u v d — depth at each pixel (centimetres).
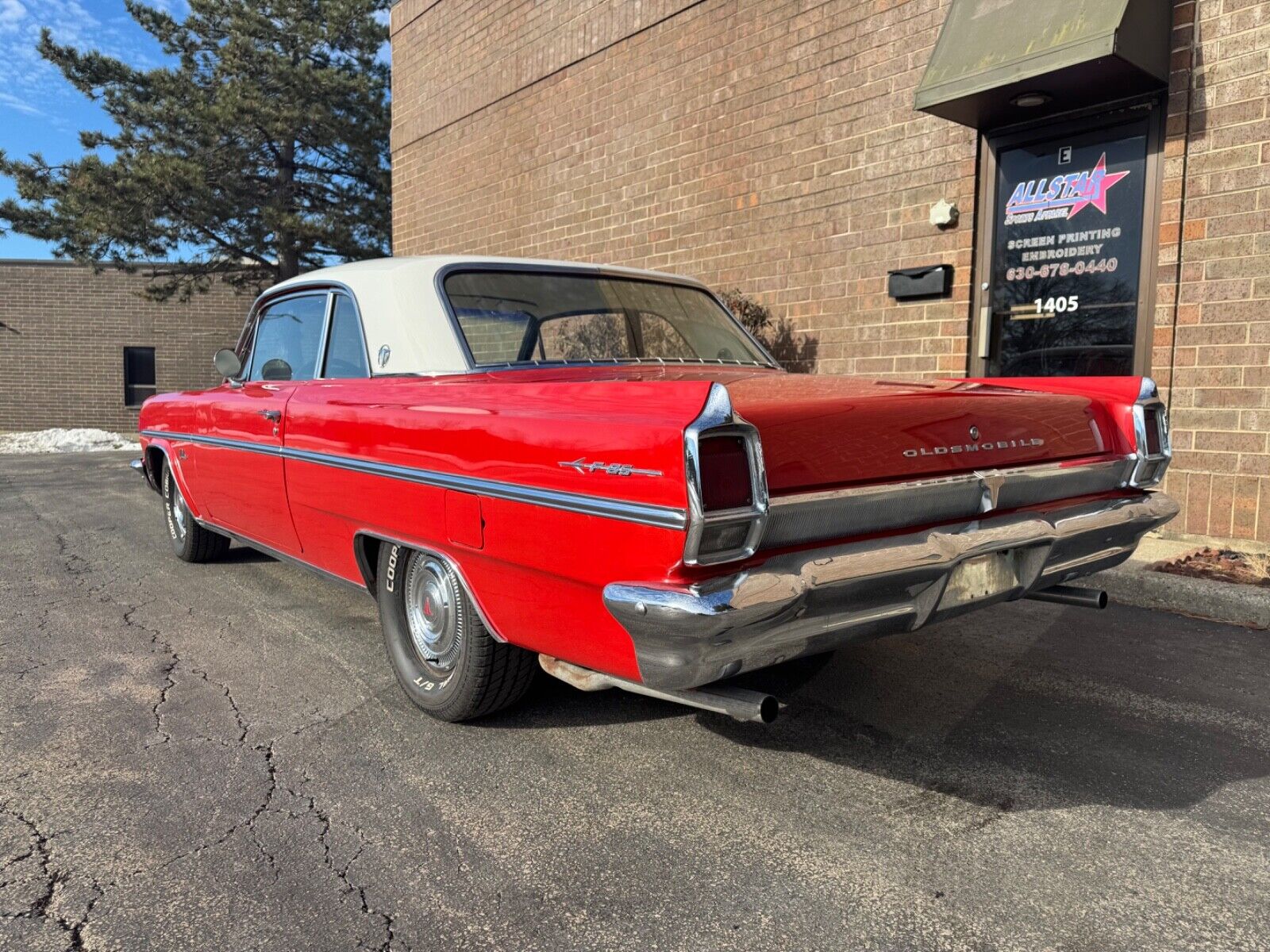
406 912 212
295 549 407
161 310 2361
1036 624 446
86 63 1988
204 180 1994
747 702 226
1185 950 198
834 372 774
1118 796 269
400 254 1410
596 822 254
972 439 271
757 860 235
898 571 233
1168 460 327
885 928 206
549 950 199
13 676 370
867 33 728
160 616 458
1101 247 615
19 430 2345
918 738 310
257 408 415
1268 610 441
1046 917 210
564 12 1030
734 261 855
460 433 274
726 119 851
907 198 712
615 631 231
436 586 317
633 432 215
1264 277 534
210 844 242
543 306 358
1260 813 258
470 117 1212
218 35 2153
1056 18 552
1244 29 532
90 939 202
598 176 1003
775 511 219
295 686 359
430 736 311
